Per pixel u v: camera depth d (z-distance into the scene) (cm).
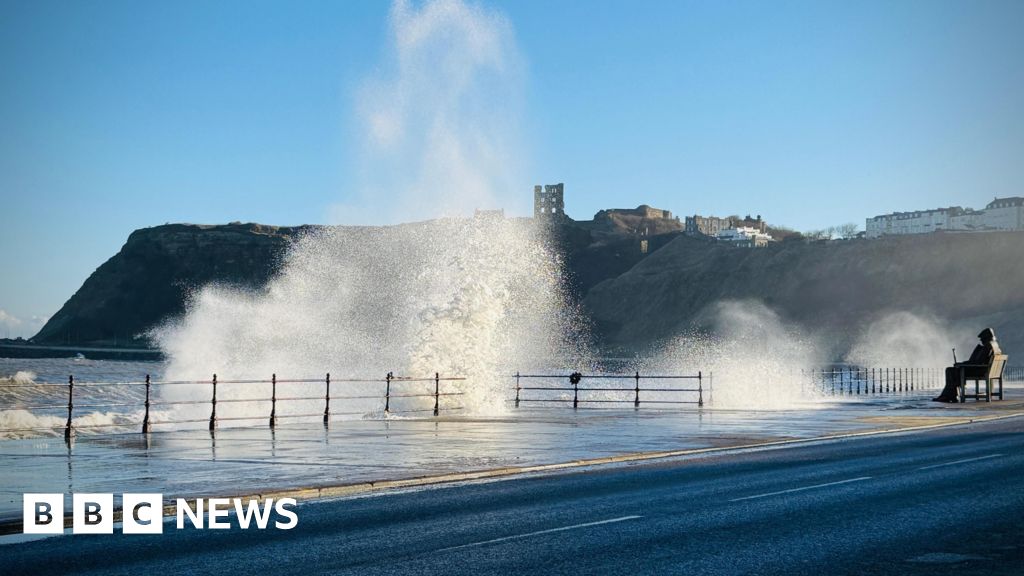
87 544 1120
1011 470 1853
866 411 3681
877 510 1359
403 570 962
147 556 1043
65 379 13412
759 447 2369
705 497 1496
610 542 1115
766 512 1342
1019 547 1080
